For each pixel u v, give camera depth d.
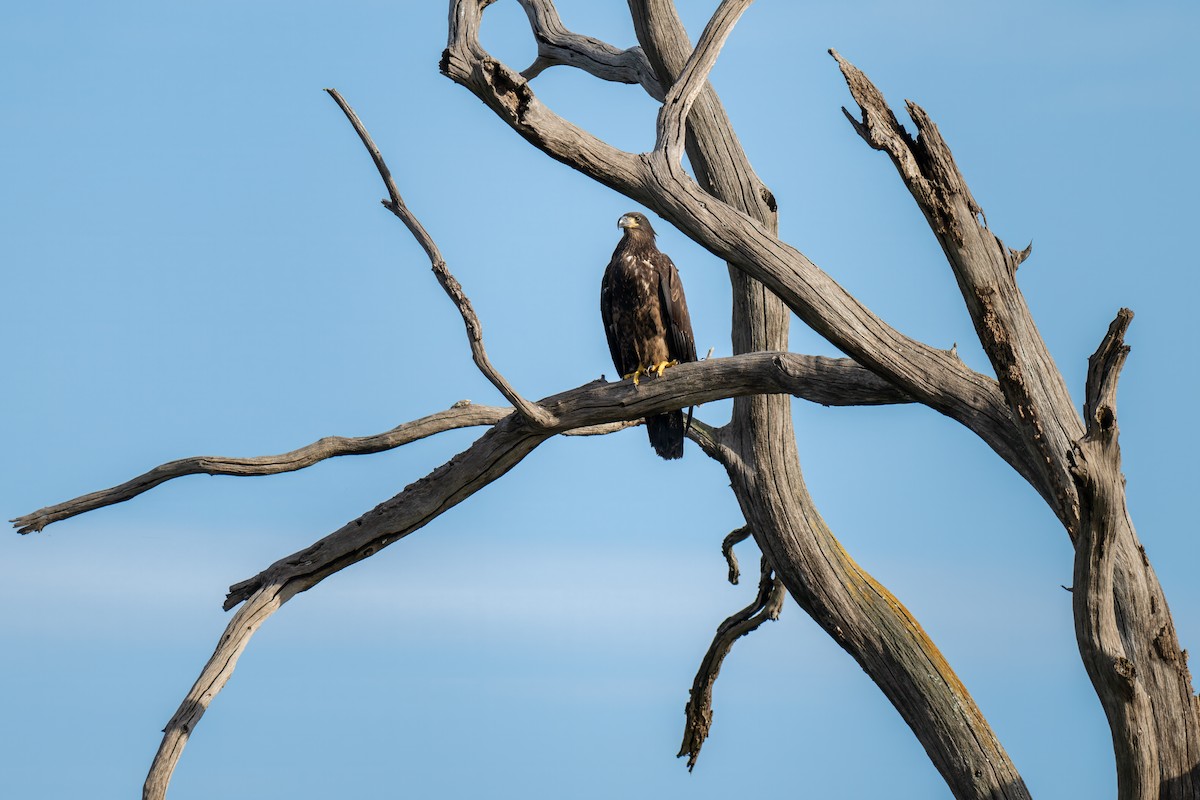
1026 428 10.29
